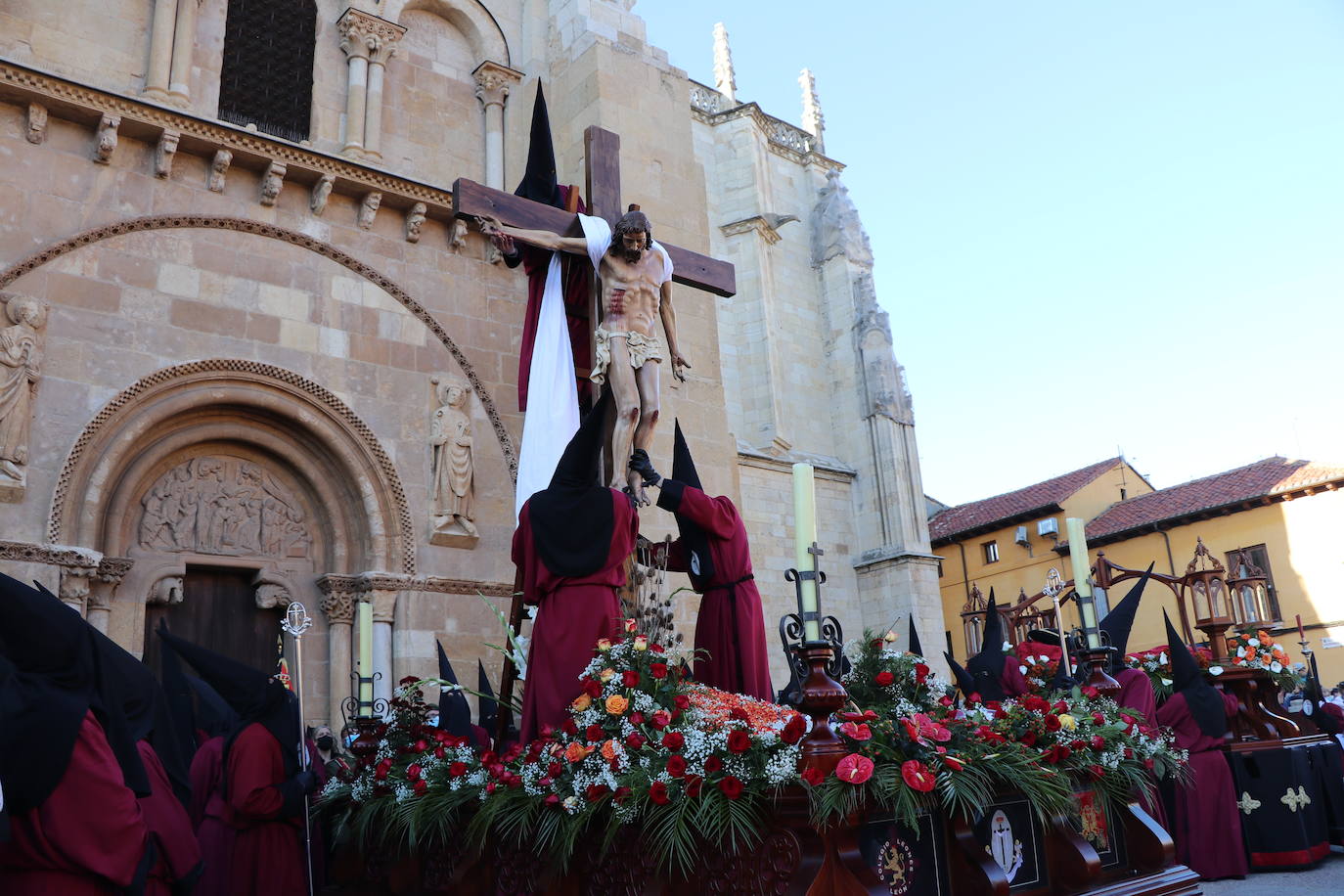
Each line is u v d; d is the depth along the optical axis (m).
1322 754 9.04
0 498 9.22
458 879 5.41
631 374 7.22
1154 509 31.78
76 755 3.76
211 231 11.11
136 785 3.96
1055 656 9.41
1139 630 31.23
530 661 5.72
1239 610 29.16
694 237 13.53
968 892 4.32
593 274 7.76
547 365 7.69
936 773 4.28
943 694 5.60
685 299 13.19
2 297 9.66
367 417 11.66
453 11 14.05
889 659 5.71
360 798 6.43
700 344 13.17
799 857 4.01
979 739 4.71
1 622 3.86
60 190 10.23
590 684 5.09
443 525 11.75
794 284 27.75
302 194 11.82
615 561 5.67
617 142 8.15
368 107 12.84
